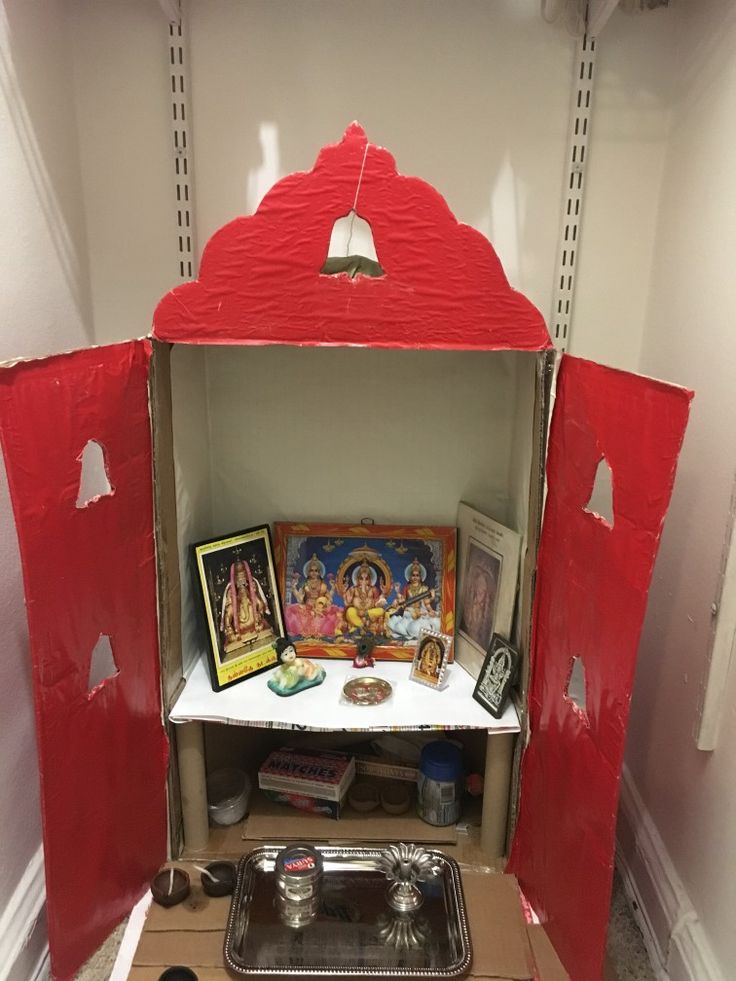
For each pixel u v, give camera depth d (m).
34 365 0.82
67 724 0.93
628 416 0.82
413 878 1.07
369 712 1.17
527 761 1.14
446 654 1.23
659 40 1.19
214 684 1.21
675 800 1.13
